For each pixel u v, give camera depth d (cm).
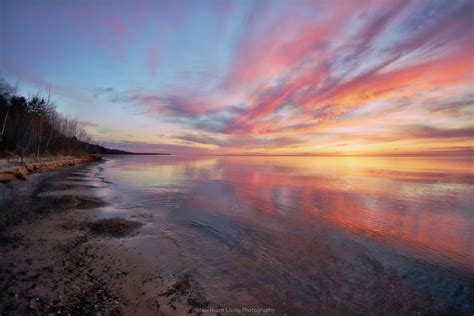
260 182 2420
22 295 396
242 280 542
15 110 4228
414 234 898
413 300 496
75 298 408
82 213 1009
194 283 514
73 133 6588
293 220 1049
